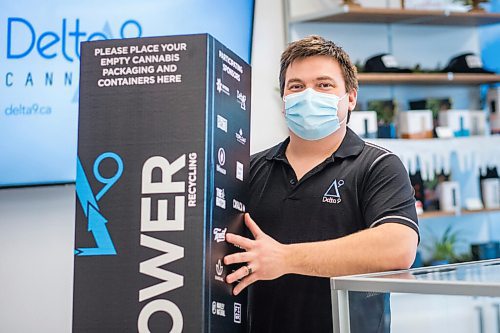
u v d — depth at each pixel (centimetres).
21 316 300
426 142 352
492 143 368
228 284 140
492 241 391
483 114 377
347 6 325
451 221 383
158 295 127
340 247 154
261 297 180
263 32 331
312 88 183
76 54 296
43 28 294
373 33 363
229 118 140
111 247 130
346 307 121
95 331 129
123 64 132
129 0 299
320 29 348
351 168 181
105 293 129
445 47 381
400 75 342
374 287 116
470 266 142
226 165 138
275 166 189
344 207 178
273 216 184
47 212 303
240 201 148
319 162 186
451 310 139
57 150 294
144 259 128
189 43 129
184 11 303
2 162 290
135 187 130
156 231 128
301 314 176
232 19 309
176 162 128
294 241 180
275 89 330
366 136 337
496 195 373
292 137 189
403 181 175
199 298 126
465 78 358
